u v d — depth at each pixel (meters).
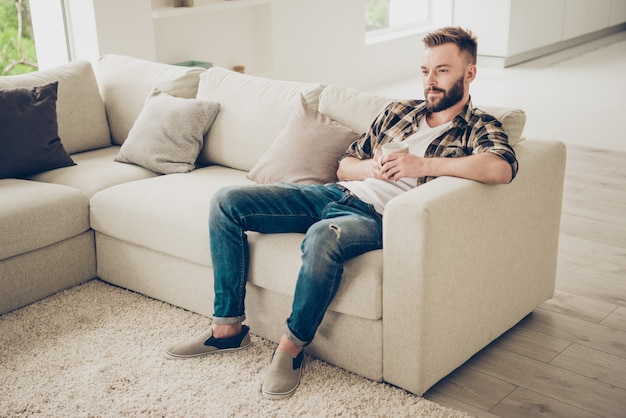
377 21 7.07
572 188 3.96
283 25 5.60
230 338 2.44
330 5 6.01
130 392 2.25
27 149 3.11
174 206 2.72
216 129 3.19
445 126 2.36
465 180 2.21
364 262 2.20
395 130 2.47
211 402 2.19
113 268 2.98
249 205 2.37
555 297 2.83
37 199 2.82
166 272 2.78
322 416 2.11
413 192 2.12
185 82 3.37
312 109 2.85
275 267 2.37
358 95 2.84
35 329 2.64
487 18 7.20
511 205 2.37
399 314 2.14
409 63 7.09
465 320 2.29
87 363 2.42
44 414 2.15
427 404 2.15
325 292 2.19
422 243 2.04
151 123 3.20
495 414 2.13
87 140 3.49
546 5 7.49
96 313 2.76
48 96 3.22
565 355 2.44
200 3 4.94
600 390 2.24
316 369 2.35
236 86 3.21
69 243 2.94
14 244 2.71
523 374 2.33
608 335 2.55
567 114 5.46
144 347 2.51
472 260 2.25
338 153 2.72
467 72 2.32
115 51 4.32
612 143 4.72
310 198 2.45
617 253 3.17
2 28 4.32
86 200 2.95
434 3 7.49
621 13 8.76
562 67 7.14
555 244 2.68
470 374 2.34
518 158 2.42
